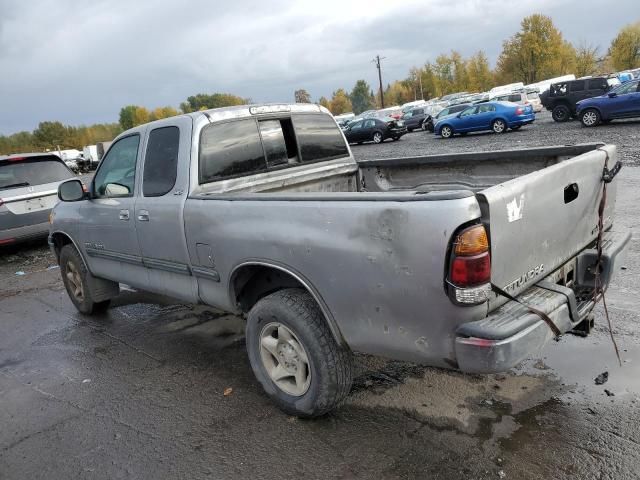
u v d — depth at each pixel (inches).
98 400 152.5
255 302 143.7
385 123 1138.7
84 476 118.5
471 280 92.7
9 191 347.9
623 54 2432.3
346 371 121.3
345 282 109.5
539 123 1016.2
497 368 93.6
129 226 169.6
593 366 141.9
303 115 179.9
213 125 152.6
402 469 109.5
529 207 102.9
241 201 129.3
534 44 2433.6
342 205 107.6
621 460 106.2
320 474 110.7
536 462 108.0
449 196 93.6
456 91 3080.7
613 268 129.0
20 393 162.4
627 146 548.7
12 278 315.6
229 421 134.2
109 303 237.5
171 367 169.0
